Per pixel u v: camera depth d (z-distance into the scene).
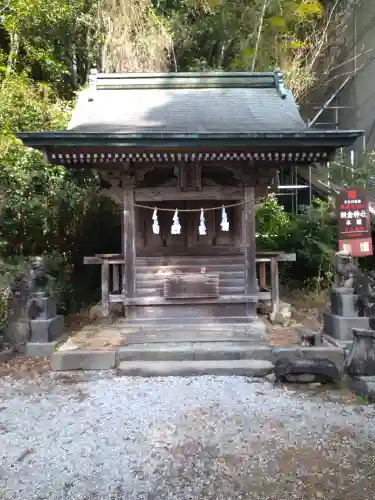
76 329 9.47
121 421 5.08
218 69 16.55
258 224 14.80
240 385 6.34
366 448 4.39
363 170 14.13
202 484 3.77
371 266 13.19
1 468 4.07
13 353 7.87
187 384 6.38
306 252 13.71
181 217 10.13
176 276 9.11
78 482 3.82
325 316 8.39
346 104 18.80
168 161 8.72
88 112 9.34
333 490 3.66
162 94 10.27
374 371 6.05
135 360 7.14
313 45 17.83
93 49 15.02
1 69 12.58
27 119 11.71
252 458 4.21
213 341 7.83
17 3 12.98
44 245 11.99
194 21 16.72
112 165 8.89
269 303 10.09
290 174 19.45
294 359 6.51
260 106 9.81
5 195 10.72
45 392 6.10
